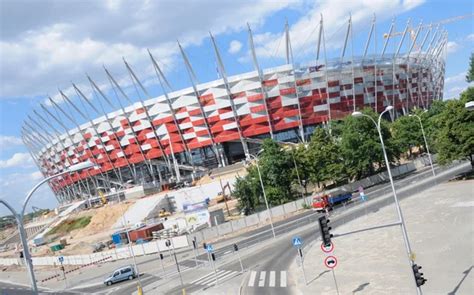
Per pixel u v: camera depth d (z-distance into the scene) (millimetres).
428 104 182750
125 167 168125
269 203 79938
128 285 50594
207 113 142125
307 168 81875
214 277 42531
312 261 38438
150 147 153375
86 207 164250
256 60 135000
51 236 135375
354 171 84812
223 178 120875
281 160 79938
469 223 36500
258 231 66312
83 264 79000
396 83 154750
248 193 82125
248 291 33625
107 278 54844
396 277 27984
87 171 177000
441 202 47594
